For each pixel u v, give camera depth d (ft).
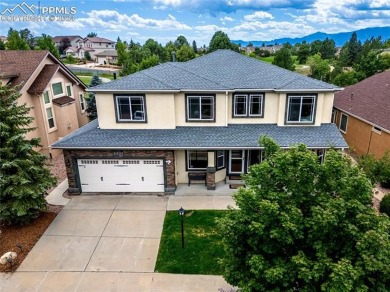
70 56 300.61
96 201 52.39
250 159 57.52
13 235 42.65
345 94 86.17
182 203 51.16
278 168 23.50
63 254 38.99
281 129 55.67
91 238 42.19
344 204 20.34
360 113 69.56
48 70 74.54
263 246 22.48
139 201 52.16
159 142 52.06
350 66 264.11
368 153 66.23
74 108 81.20
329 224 19.95
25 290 33.30
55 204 51.42
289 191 22.95
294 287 21.99
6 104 42.86
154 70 63.10
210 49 219.00
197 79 57.31
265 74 60.80
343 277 18.37
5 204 42.09
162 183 54.65
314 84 54.75
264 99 55.52
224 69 64.75
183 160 55.93
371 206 22.43
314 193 22.98
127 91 53.31
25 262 37.58
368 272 19.19
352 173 22.57
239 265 23.82
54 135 75.61
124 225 45.14
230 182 57.47
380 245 18.71
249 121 57.36
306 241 21.88
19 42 177.88
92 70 237.86
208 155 54.08
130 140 52.70
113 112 55.62
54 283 34.22
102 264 37.14
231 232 22.48
